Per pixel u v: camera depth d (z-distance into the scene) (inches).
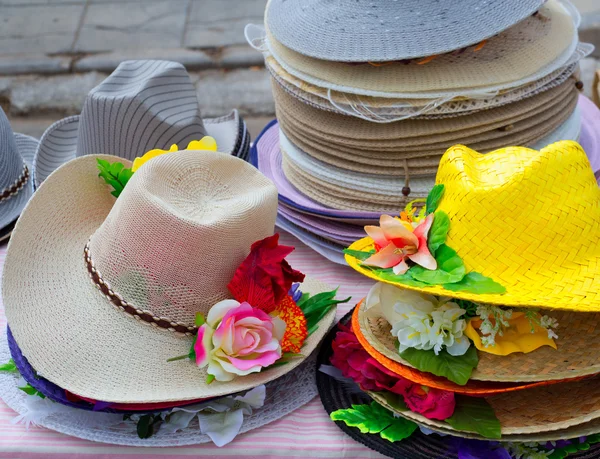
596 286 28.3
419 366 30.5
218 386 33.3
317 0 44.7
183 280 33.8
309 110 45.4
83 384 33.0
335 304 39.5
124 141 48.2
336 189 45.4
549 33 44.1
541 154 29.9
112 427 34.9
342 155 44.0
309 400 36.9
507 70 40.3
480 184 30.3
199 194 36.1
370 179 44.4
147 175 34.5
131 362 33.8
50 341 34.3
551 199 29.5
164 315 34.2
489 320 30.7
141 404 33.3
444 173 32.5
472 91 39.4
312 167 46.5
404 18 40.3
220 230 33.7
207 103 116.2
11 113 116.0
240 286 33.6
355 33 40.4
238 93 118.0
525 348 30.3
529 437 30.3
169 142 48.5
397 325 31.0
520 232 29.4
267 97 116.6
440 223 30.9
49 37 133.7
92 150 49.6
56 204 39.4
